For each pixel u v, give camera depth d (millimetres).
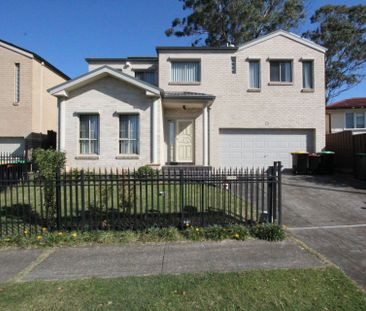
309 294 3447
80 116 12297
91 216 5875
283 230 5695
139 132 12219
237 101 15461
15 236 5438
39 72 16656
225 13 23844
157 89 11898
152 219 6090
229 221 6098
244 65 15484
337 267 4227
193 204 7473
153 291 3541
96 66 16750
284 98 15523
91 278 3928
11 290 3602
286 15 23594
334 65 25297
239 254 4762
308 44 15570
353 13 24047
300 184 11547
